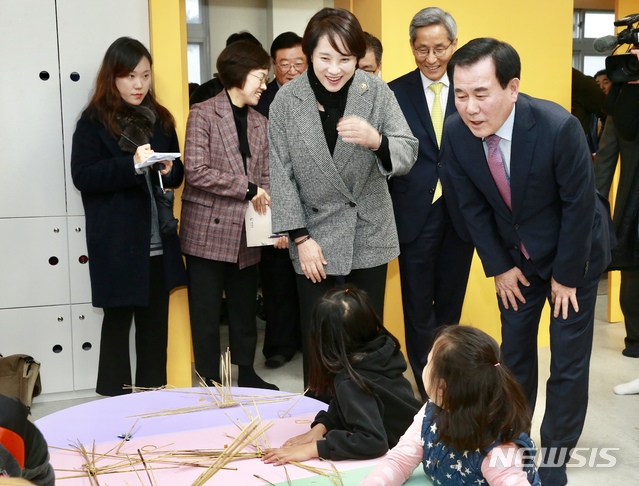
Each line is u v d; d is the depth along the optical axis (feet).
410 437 6.56
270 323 14.56
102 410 8.21
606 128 13.78
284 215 9.62
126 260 11.22
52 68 12.06
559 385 9.16
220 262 11.96
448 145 9.08
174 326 12.80
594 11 23.65
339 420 7.36
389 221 10.20
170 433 7.54
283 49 13.37
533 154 8.39
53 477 5.41
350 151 9.43
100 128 11.28
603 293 20.04
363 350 7.23
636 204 12.50
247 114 12.02
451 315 12.21
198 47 18.93
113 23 12.24
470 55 7.97
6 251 12.19
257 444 7.13
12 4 11.78
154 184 11.41
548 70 14.37
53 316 12.51
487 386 5.88
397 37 13.57
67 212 12.39
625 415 11.44
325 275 9.78
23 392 9.09
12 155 12.05
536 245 8.98
